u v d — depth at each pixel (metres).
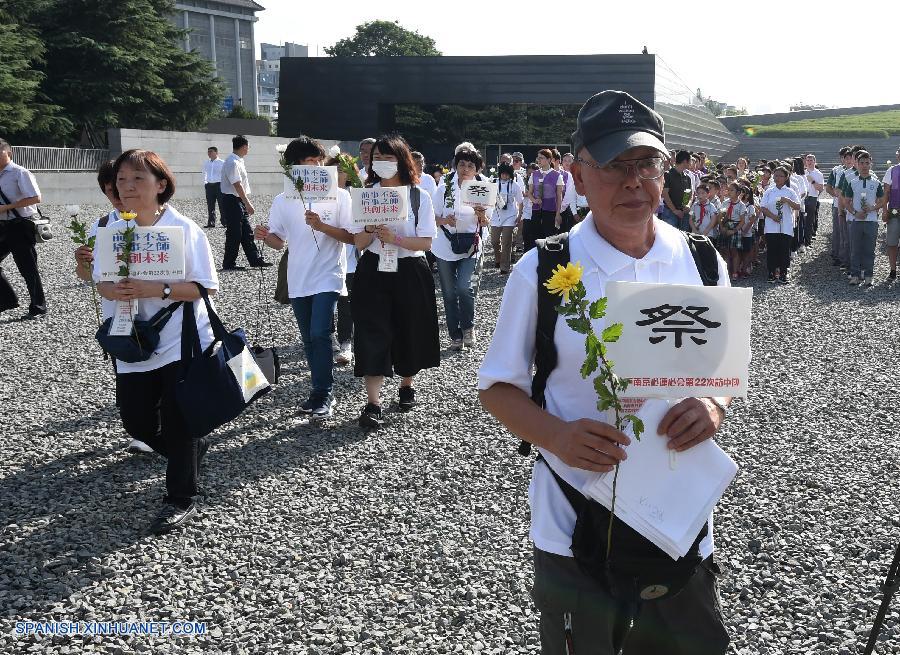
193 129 39.53
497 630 3.50
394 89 42.50
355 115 43.16
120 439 5.74
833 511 4.64
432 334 6.09
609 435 1.93
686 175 12.99
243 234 13.64
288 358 8.04
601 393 1.91
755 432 5.97
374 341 5.81
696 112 48.00
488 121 42.09
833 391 7.05
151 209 4.28
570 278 1.90
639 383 1.96
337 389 6.95
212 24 78.50
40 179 23.36
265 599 3.73
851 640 3.39
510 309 2.16
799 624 3.53
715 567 2.17
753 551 4.18
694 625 2.12
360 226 5.89
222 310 10.37
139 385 4.45
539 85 40.91
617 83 39.59
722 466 2.03
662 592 2.03
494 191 8.20
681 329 1.96
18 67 27.80
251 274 13.12
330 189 5.96
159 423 4.63
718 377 1.97
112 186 4.73
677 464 2.00
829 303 11.41
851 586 3.84
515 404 2.10
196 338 4.33
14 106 27.81
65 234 17.47
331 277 6.06
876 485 5.02
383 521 4.53
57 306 10.36
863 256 13.02
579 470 2.10
